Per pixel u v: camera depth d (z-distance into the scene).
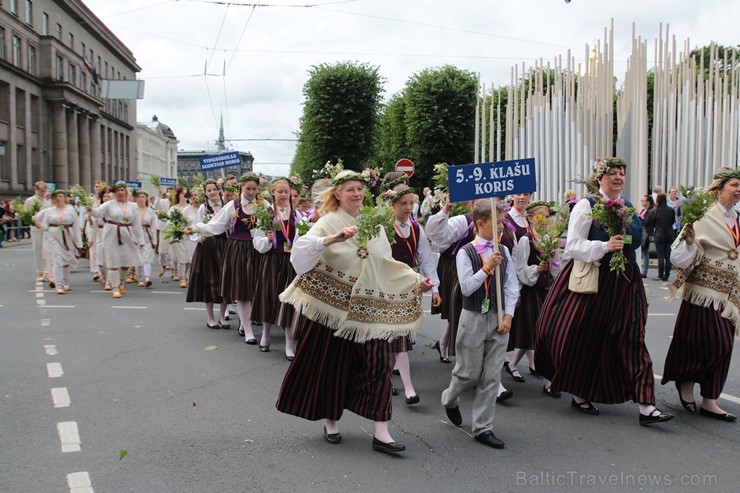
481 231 4.30
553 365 5.00
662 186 15.05
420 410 4.93
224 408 4.82
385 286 4.08
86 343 6.93
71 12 47.38
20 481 3.49
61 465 3.71
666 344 7.25
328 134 31.83
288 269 6.67
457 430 4.48
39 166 42.84
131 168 63.06
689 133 14.58
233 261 7.27
